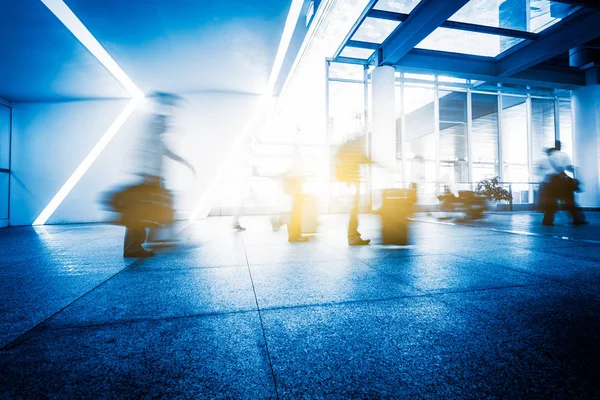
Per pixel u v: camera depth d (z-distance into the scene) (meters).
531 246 4.59
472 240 5.25
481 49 10.87
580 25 8.80
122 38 6.67
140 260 3.77
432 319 1.90
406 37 9.35
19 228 8.44
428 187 13.54
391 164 10.74
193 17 6.07
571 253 4.02
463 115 14.38
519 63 10.62
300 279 2.84
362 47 10.91
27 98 9.25
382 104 10.79
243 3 5.75
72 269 3.30
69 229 8.04
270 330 1.76
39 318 1.94
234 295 2.39
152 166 3.82
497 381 1.25
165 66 8.13
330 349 1.54
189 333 1.72
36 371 1.34
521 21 9.25
